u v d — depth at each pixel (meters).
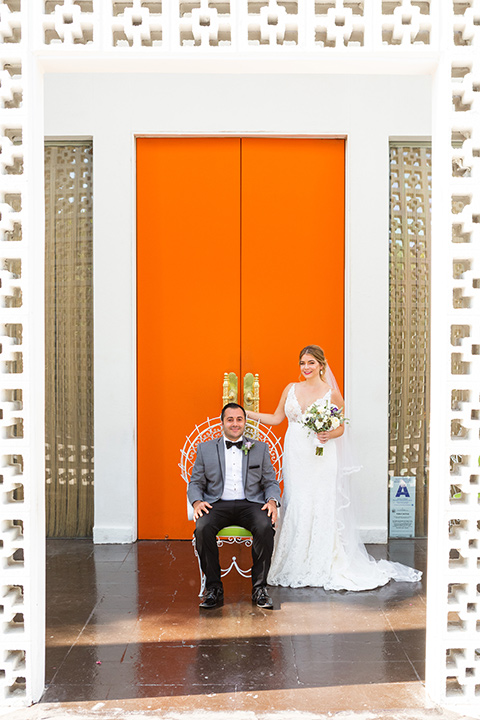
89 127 4.87
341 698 2.70
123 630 3.37
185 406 4.98
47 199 5.03
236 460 3.99
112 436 4.87
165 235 4.97
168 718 2.54
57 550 4.73
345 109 4.86
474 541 2.85
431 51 2.66
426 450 5.00
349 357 4.89
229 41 2.79
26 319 2.66
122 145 4.86
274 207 4.97
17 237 2.96
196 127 4.87
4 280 2.67
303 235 4.97
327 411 4.00
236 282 4.98
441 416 2.69
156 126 4.86
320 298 4.98
